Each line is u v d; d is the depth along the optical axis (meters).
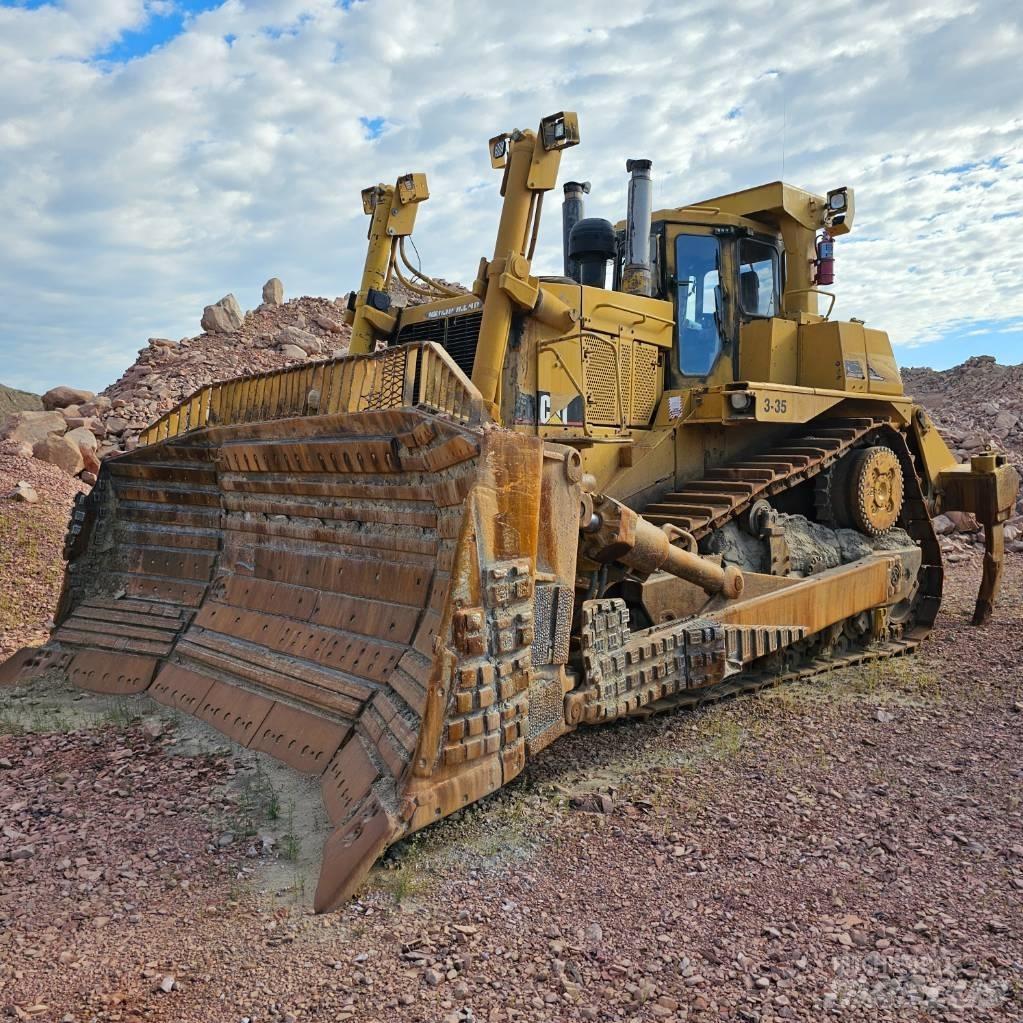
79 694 6.54
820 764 5.25
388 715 4.44
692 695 6.48
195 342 18.25
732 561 6.91
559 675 4.64
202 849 4.13
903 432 9.33
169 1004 2.98
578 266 7.69
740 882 3.83
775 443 8.29
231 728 5.54
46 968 3.19
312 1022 2.88
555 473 4.61
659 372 7.43
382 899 3.66
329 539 5.70
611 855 4.08
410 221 8.08
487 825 4.37
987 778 5.02
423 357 4.81
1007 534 14.41
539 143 6.22
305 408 5.73
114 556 7.47
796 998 3.03
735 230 7.89
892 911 3.59
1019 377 24.42
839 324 8.19
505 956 3.26
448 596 4.03
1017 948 3.32
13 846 4.18
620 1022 2.90
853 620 7.98
